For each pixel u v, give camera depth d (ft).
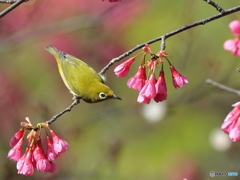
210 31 52.24
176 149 52.03
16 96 50.19
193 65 46.91
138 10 55.77
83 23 47.70
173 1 57.31
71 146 48.03
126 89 50.80
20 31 49.98
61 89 52.49
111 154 44.34
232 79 46.70
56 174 43.09
